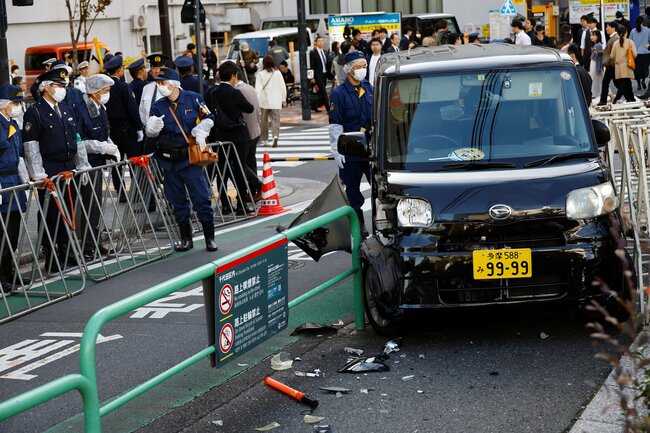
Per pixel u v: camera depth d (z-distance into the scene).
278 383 8.12
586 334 9.06
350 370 8.46
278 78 27.45
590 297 8.66
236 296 7.60
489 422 7.22
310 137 29.84
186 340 9.83
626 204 11.09
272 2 58.06
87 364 5.80
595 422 6.95
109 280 12.98
